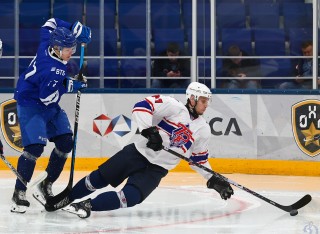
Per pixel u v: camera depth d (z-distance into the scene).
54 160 13.67
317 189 17.00
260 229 11.66
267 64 21.88
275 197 15.55
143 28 23.20
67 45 12.62
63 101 20.09
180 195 15.60
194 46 20.95
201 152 12.87
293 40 22.84
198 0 21.47
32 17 23.33
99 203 12.12
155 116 12.34
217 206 14.16
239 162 19.80
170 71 21.41
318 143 19.50
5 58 22.58
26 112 13.07
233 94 19.78
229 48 21.81
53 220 12.30
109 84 22.12
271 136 19.70
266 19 23.11
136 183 12.16
